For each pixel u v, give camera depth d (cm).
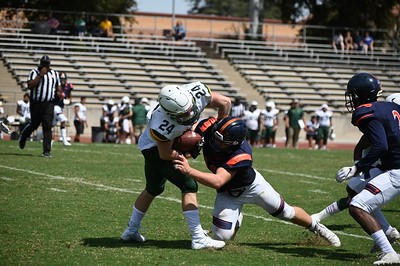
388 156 991
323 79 5275
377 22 6412
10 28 4881
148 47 5072
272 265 948
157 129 975
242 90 5000
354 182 1114
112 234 1142
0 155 2255
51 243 1048
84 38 4884
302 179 2092
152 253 998
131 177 1886
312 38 5653
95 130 3566
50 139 2269
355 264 973
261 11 5784
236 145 1005
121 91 4562
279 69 5247
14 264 907
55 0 5684
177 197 1575
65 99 2938
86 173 1922
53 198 1470
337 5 6325
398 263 954
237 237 1160
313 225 1098
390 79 5500
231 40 5444
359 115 984
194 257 977
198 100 1039
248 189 1034
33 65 4541
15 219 1227
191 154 1005
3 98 4200
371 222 974
